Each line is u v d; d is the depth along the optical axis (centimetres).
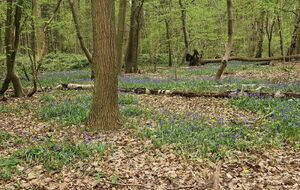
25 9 1458
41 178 662
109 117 959
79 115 1099
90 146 804
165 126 952
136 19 2792
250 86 1531
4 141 895
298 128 898
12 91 1741
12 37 1480
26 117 1160
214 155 761
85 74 2620
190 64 3297
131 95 1488
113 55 948
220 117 1039
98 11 911
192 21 2938
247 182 647
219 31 4012
